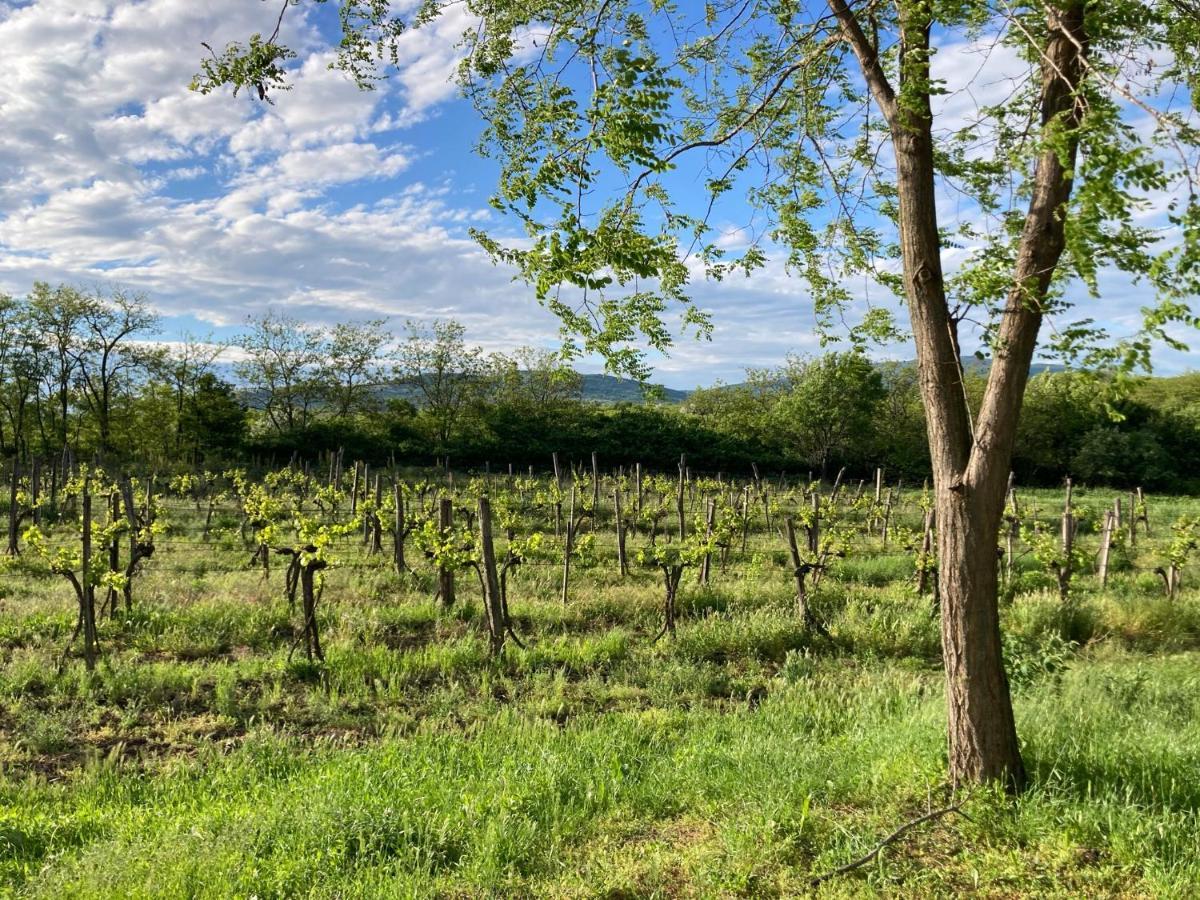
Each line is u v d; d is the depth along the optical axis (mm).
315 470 38562
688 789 5129
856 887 3818
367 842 4340
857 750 5527
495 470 43656
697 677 8211
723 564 15477
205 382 42438
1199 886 3568
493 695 7730
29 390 42500
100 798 5195
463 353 49312
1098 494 40438
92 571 8352
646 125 4184
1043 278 4113
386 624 10031
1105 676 7156
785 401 45375
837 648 9523
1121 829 4059
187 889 3785
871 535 21500
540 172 4492
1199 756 4988
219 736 6516
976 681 4523
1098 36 3957
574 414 47781
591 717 6836
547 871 4164
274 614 9938
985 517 4461
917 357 4668
